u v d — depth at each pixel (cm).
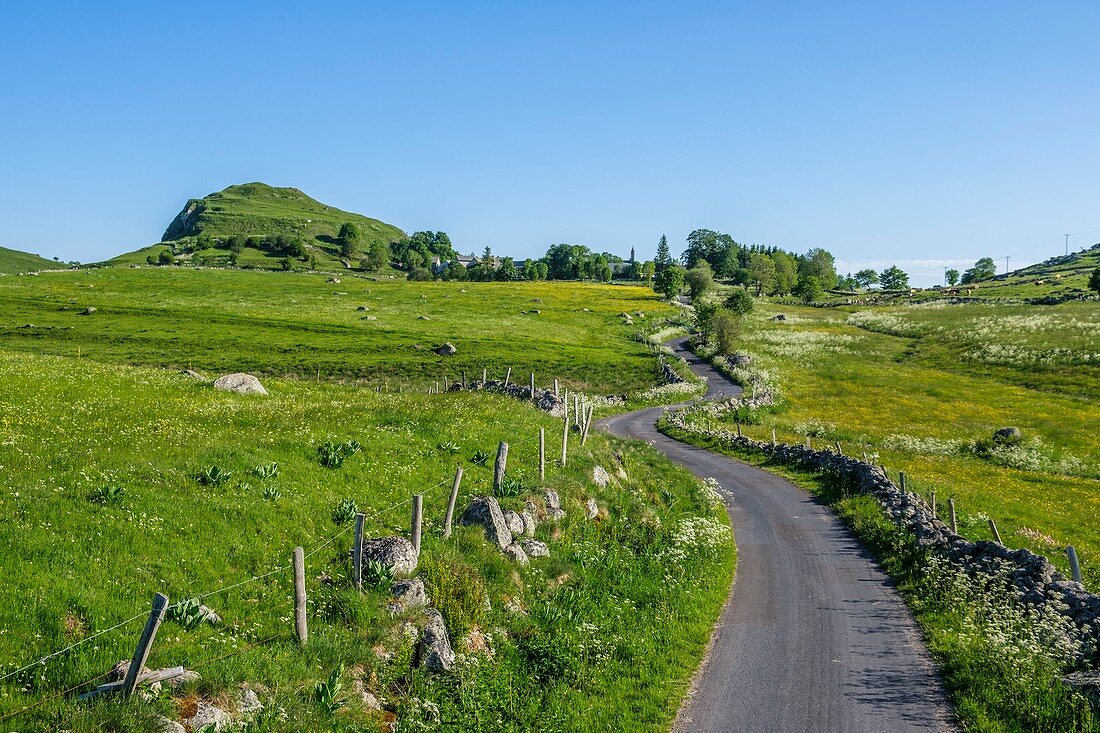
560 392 7188
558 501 2216
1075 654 1473
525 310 14000
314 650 1232
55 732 907
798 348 10925
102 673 1057
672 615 1817
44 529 1391
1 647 1052
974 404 7275
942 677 1504
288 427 2614
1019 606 1747
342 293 15050
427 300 14662
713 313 10975
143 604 1250
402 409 3098
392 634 1338
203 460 1950
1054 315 11838
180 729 966
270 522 1655
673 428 5594
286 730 1030
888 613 1891
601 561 2033
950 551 2208
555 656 1470
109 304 11419
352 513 1784
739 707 1380
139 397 3491
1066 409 6931
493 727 1208
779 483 3669
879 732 1281
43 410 2845
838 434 5828
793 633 1758
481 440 2677
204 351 8338
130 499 1600
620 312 14525
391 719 1173
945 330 11775
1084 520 3191
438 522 1859
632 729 1284
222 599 1348
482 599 1551
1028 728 1256
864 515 2841
